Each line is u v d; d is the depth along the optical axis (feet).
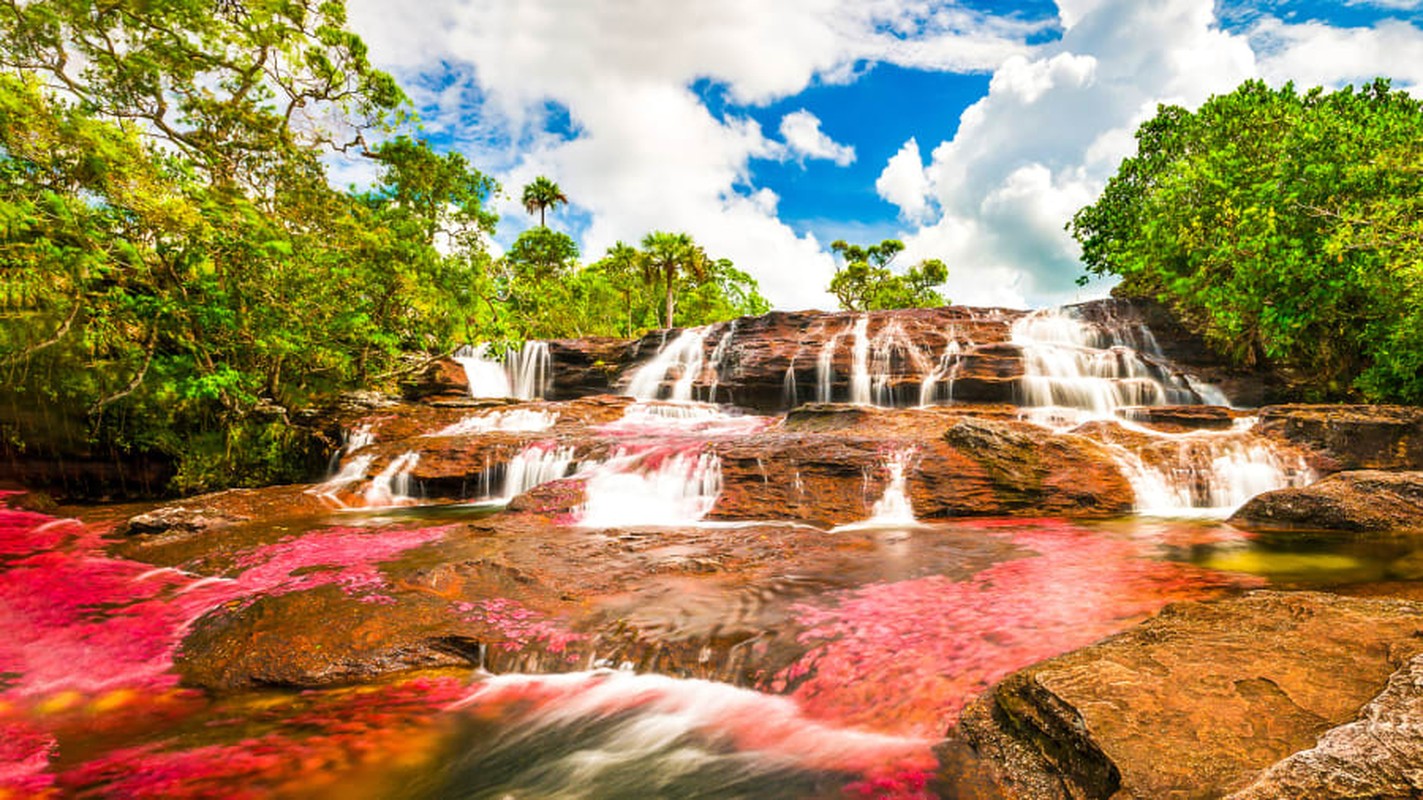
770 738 11.33
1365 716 7.68
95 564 24.72
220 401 48.32
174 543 27.78
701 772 10.46
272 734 12.14
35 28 41.91
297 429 50.57
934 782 9.30
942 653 13.28
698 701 12.92
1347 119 52.65
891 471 32.73
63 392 42.52
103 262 40.57
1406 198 38.34
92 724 12.67
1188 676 9.72
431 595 18.30
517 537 26.11
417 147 66.18
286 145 54.70
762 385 67.82
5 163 37.32
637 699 13.20
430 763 11.12
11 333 39.55
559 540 25.20
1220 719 8.46
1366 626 11.27
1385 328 42.29
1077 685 9.62
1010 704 10.13
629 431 48.73
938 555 22.07
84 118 38.34
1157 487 32.12
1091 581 18.16
